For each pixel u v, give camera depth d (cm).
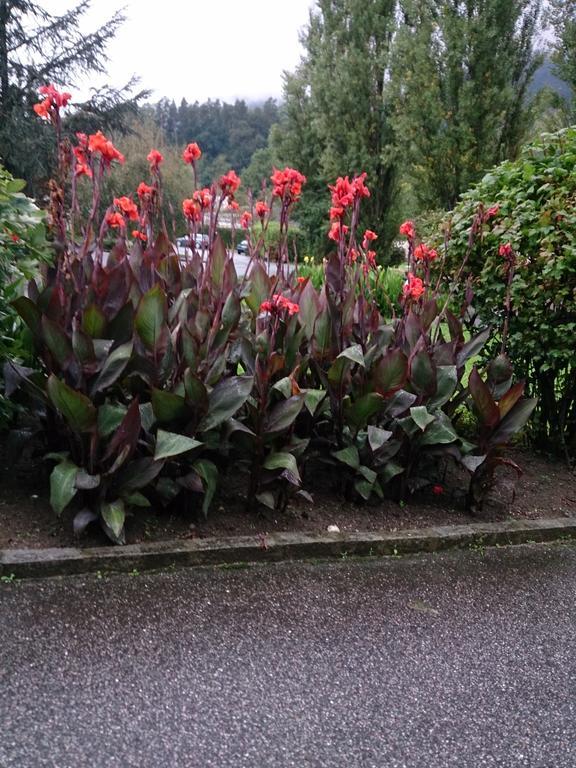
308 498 362
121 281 336
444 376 399
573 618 310
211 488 335
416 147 1555
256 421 344
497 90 1488
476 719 236
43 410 353
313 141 2870
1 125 1997
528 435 521
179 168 2216
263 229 407
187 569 314
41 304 339
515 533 384
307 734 219
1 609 266
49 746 201
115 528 303
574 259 439
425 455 404
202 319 346
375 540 352
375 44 2223
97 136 322
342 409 379
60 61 2225
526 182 486
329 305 381
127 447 303
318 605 299
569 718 241
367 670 256
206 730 215
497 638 287
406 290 413
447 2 1530
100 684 230
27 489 351
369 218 2141
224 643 262
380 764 210
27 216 375
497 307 482
